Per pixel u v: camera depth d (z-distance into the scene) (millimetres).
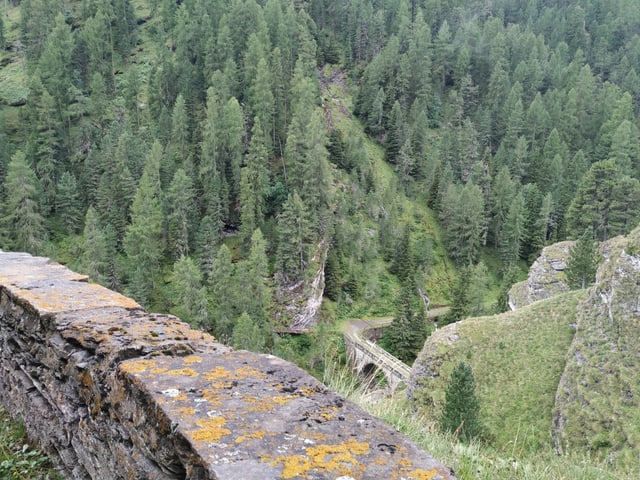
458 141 112000
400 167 106312
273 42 108625
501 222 95938
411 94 125062
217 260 65812
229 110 84062
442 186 100000
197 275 66125
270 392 4105
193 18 117562
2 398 7359
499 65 125562
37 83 94375
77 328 5508
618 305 39031
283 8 127438
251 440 3410
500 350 43031
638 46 138750
